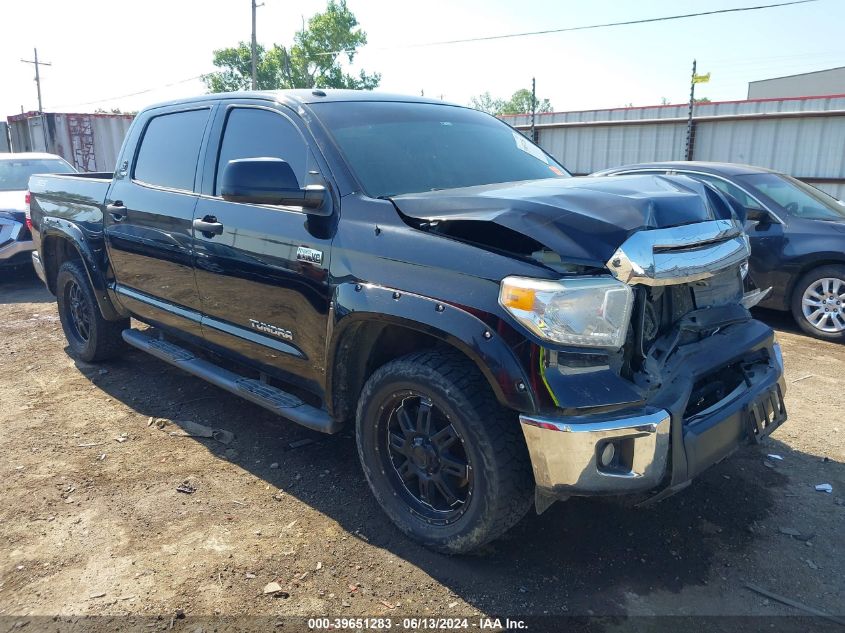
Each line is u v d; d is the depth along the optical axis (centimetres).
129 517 318
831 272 614
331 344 300
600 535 301
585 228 244
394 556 286
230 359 390
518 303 237
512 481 255
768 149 1593
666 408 245
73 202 511
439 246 265
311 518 316
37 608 256
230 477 356
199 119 405
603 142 1888
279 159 323
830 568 278
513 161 382
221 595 262
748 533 303
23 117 2205
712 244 273
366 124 347
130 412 444
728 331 300
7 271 1000
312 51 4641
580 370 241
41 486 347
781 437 400
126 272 456
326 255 301
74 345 548
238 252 349
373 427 297
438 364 267
